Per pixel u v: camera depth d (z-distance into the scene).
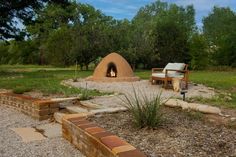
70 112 7.34
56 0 25.44
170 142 4.28
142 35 29.84
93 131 4.57
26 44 48.06
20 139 5.68
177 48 32.16
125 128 5.04
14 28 25.47
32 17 25.81
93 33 28.16
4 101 9.23
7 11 23.66
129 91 11.14
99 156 4.17
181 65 12.91
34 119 7.44
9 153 4.88
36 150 5.02
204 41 32.19
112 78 14.45
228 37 34.97
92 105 7.70
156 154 3.87
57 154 4.82
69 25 43.44
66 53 28.48
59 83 13.14
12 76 18.62
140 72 24.95
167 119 5.48
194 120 5.42
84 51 27.42
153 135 4.62
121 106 7.12
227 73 25.50
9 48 50.97
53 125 6.85
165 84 12.05
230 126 4.95
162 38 32.25
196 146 4.11
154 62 31.33
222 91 11.28
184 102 6.61
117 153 3.61
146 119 4.97
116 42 28.61
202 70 31.47
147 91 11.18
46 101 7.40
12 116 7.80
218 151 3.94
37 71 25.33
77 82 13.88
